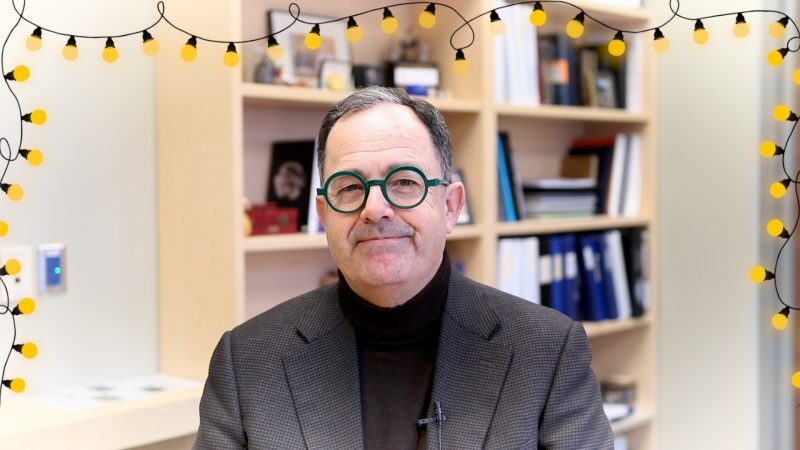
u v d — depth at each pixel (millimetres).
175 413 1950
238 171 2041
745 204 2758
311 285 2518
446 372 1408
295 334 1480
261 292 2406
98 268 2156
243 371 1459
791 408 2701
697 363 2930
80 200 2115
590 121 3170
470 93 2543
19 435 1690
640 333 3033
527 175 3023
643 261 2996
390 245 1333
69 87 2086
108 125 2164
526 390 1374
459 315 1457
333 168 1368
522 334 1426
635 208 3012
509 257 2645
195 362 2180
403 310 1411
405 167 1326
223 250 2080
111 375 2191
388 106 1374
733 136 2781
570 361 1402
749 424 2789
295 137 2463
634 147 2990
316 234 2250
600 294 2887
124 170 2201
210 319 2127
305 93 2180
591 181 2955
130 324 2225
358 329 1459
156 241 2273
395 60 2512
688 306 2949
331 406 1412
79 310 2125
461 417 1383
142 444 1902
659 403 3057
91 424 1806
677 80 2934
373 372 1447
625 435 3104
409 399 1422
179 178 2193
